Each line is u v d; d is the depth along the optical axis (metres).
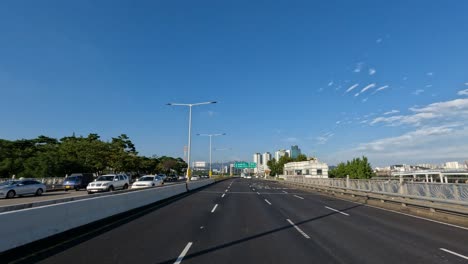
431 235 10.62
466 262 7.31
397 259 7.50
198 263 7.00
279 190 40.28
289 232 10.93
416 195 17.62
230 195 28.98
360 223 13.20
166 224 12.26
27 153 57.22
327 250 8.34
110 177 32.75
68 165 57.44
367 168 73.19
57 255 7.50
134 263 6.91
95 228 11.25
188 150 43.31
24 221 8.64
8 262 6.90
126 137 79.12
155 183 37.97
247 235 10.28
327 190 35.84
